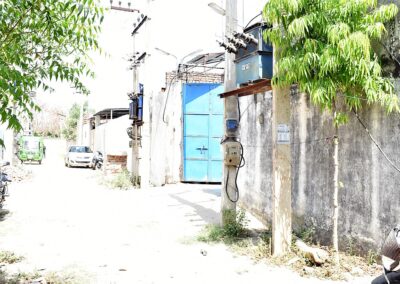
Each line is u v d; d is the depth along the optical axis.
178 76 15.48
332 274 4.92
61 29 3.67
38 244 6.50
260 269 5.29
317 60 4.66
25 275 4.91
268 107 8.03
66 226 7.87
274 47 5.57
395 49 4.80
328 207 6.02
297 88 6.91
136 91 15.83
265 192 8.13
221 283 4.80
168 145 15.27
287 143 5.85
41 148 28.94
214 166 15.43
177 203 10.82
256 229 7.66
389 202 4.83
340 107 5.73
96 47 4.02
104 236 7.10
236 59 6.85
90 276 5.00
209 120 15.44
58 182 16.28
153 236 7.13
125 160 18.09
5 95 3.31
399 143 4.69
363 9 4.57
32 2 3.40
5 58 3.57
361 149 5.32
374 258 5.07
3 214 9.02
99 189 13.95
